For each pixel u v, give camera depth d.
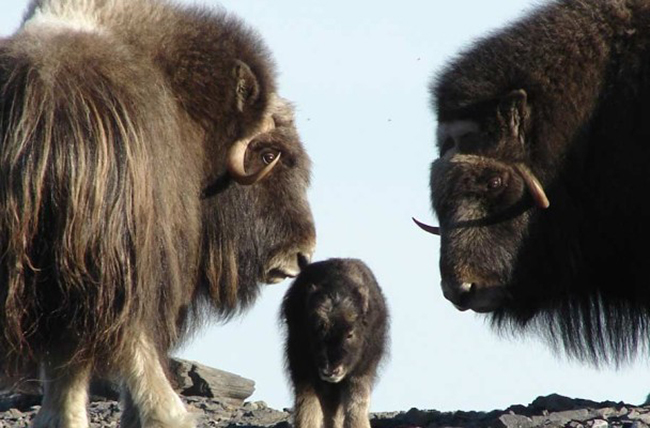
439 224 21.56
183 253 18.19
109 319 16.39
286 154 20.31
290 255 20.50
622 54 21.36
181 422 16.78
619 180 21.30
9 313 16.20
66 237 16.09
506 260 21.30
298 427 20.98
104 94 16.62
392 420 22.30
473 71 21.67
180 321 19.86
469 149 21.44
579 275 22.12
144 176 16.62
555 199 21.52
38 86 16.33
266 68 19.78
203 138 19.27
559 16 21.86
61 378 18.44
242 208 19.95
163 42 18.92
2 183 16.12
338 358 20.19
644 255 21.62
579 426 18.98
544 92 21.33
